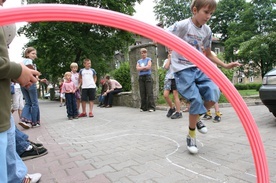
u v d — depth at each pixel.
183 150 3.26
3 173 1.43
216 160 2.79
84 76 7.52
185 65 2.98
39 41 21.92
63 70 23.19
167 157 2.99
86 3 21.41
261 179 1.24
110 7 21.64
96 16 1.02
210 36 3.14
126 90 13.57
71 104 7.27
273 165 2.54
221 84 1.20
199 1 2.76
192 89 2.89
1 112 1.42
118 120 6.37
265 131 4.10
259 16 31.88
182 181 2.26
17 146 3.11
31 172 2.70
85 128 5.46
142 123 5.62
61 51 22.03
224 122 5.08
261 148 1.23
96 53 21.75
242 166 2.56
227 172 2.42
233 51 31.25
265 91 4.37
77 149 3.63
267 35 17.78
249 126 1.22
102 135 4.56
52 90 29.20
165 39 1.14
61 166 2.87
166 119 5.96
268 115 5.79
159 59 37.38
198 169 2.54
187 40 3.00
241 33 31.97
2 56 1.40
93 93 7.57
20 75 1.46
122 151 3.36
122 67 13.91
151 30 1.11
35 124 6.07
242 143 3.44
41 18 0.94
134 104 9.56
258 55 26.45
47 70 24.25
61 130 5.40
